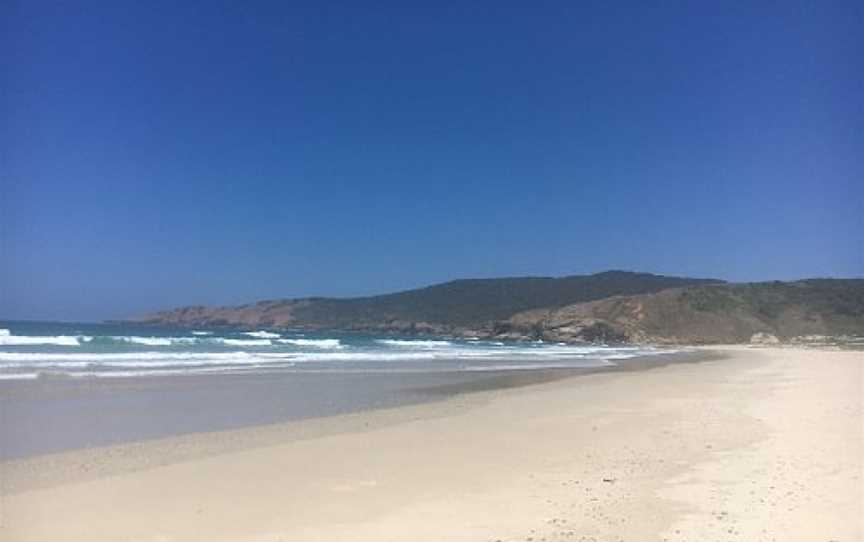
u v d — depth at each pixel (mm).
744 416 16750
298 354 45156
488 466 11320
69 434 13891
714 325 125875
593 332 125438
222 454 12258
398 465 11422
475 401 21109
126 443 13141
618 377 32281
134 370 27453
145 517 8430
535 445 13234
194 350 45438
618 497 9227
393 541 7551
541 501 9109
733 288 138000
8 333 57250
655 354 69625
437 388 25406
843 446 12336
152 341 53531
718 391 24234
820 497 8969
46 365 27719
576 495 9375
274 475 10672
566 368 40219
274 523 8211
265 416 17031
